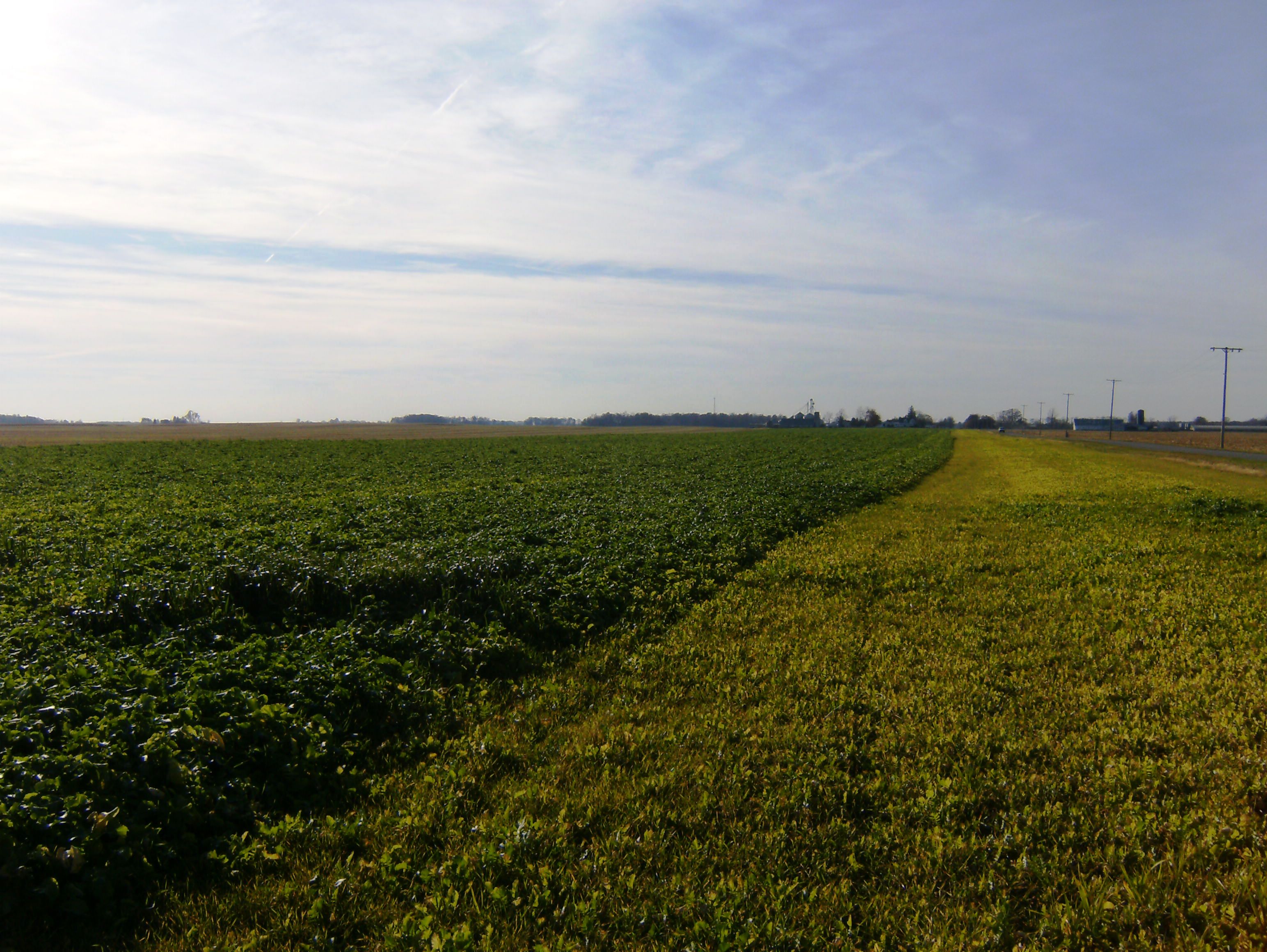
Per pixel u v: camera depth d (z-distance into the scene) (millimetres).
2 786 5574
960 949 4707
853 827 6109
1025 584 14336
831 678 9414
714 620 12266
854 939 4895
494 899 5176
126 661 8492
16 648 8617
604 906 5164
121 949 4891
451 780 6996
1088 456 64000
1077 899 5160
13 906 4922
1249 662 9469
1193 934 4730
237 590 11320
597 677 10008
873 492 31250
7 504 23484
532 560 14445
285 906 5238
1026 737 7598
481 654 10180
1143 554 16797
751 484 32750
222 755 6766
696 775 6953
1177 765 6883
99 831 5445
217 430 136625
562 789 6848
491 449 65938
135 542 14859
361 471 40594
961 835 5922
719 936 4773
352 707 8289
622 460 52000
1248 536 18953
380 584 12047
